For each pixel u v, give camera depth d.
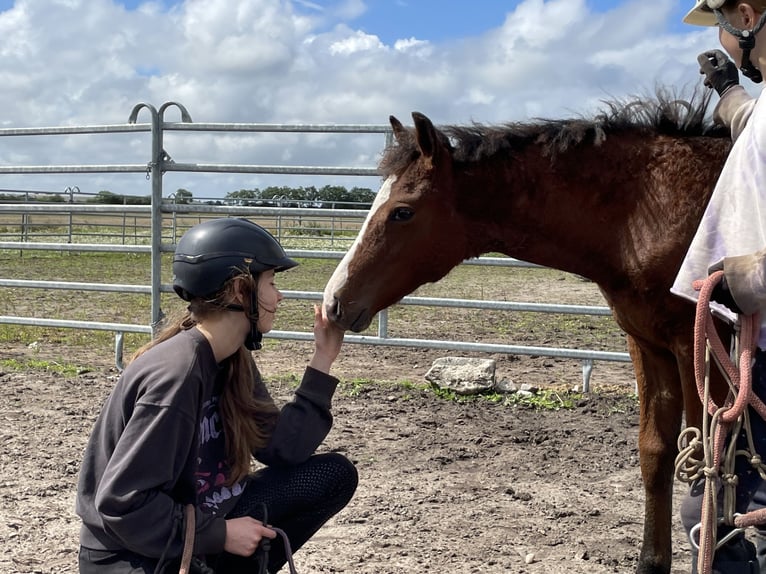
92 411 5.60
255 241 2.23
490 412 5.77
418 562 3.35
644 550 3.13
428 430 5.30
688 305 2.79
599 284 3.16
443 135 3.21
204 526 2.10
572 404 5.92
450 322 9.91
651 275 2.87
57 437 4.99
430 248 3.21
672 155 2.91
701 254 2.11
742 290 1.90
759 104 2.03
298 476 2.53
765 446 1.99
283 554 2.59
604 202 3.01
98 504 1.98
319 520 2.60
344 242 18.14
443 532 3.67
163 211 6.84
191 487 2.16
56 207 7.18
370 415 5.62
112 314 10.06
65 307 10.71
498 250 3.29
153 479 2.00
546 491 4.24
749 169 1.99
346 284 3.22
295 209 6.70
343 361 7.59
